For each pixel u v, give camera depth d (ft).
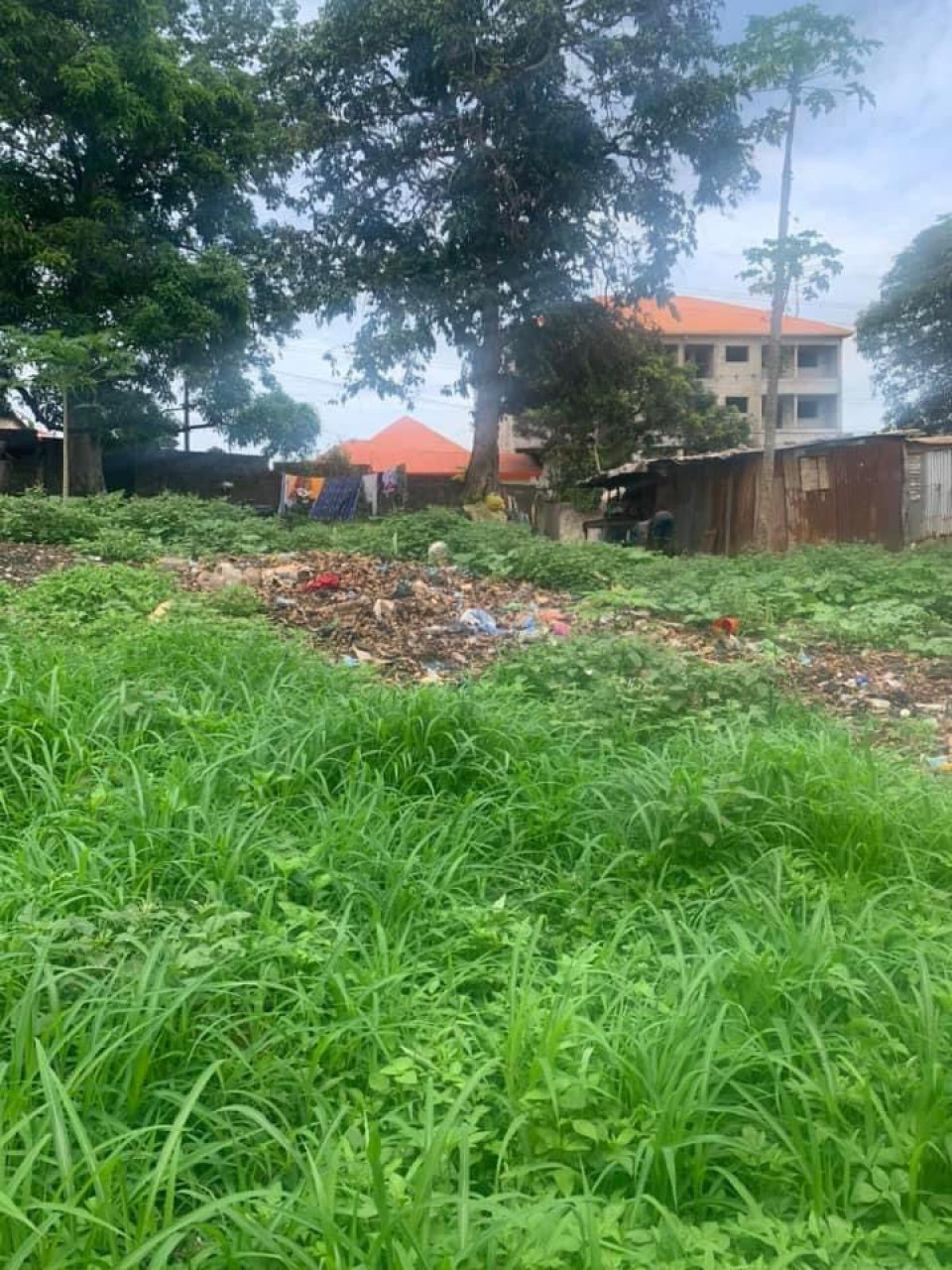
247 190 94.94
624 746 15.62
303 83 94.84
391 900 10.64
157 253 82.17
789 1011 8.73
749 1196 6.92
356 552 42.29
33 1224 5.79
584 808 13.20
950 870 12.41
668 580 37.65
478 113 92.38
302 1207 6.33
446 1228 6.35
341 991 8.53
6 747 13.00
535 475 161.68
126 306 80.07
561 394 103.50
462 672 22.26
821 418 172.04
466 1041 8.33
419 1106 7.78
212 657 18.31
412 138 94.07
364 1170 6.77
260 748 13.64
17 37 72.18
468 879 11.57
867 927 10.36
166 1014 7.62
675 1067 7.57
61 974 8.11
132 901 9.85
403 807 13.10
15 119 75.31
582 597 35.65
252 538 44.04
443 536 45.39
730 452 71.77
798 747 14.60
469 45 87.92
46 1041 7.52
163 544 43.14
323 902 10.75
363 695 16.21
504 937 10.09
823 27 61.57
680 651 24.38
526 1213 6.31
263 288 95.76
